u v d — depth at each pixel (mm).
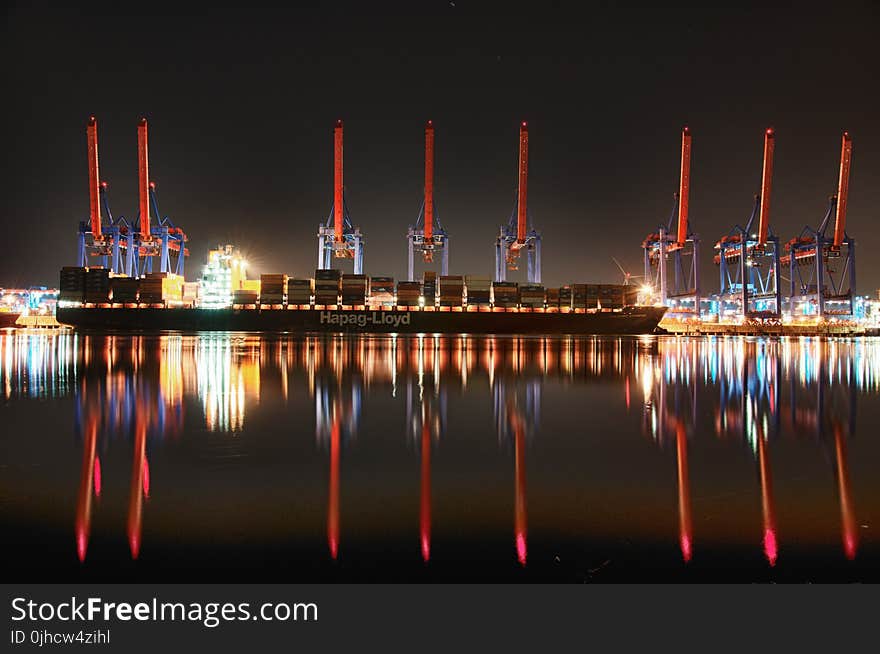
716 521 4023
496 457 5891
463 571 3328
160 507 4250
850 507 4305
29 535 3725
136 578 3258
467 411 9117
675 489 4762
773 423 8141
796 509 4258
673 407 9781
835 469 5426
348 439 6781
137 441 6594
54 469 5297
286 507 4262
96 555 3461
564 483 4918
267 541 3664
